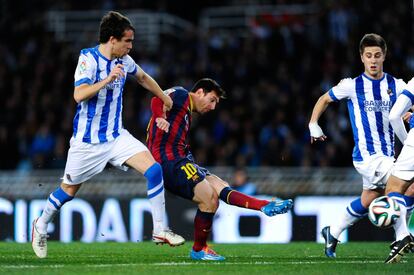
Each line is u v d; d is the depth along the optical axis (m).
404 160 23.28
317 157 49.69
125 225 41.16
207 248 24.92
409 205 25.25
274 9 68.12
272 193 41.91
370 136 26.22
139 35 69.44
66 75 61.34
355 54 57.72
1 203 42.88
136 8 70.75
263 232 40.12
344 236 39.31
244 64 58.75
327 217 40.75
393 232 39.06
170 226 41.19
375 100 26.11
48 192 43.56
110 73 22.86
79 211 41.53
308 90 56.12
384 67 56.00
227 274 20.42
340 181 41.28
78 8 71.19
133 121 54.69
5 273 20.39
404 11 60.94
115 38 23.50
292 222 40.44
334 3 62.03
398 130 24.05
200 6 73.12
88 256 26.38
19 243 34.25
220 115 53.47
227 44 61.62
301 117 53.31
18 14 69.75
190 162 24.58
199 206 24.53
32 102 58.69
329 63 57.06
